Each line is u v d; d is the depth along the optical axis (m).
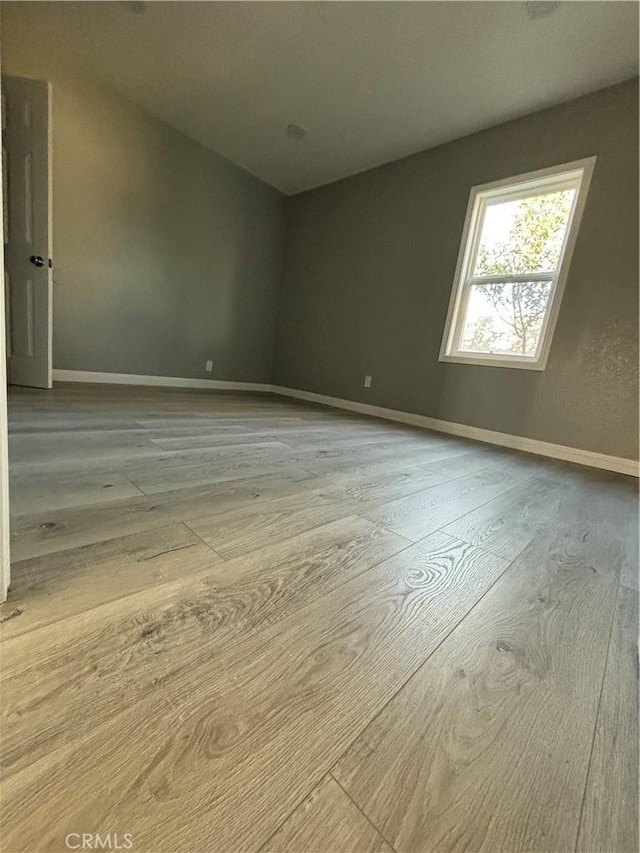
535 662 0.72
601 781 0.51
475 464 2.30
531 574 1.05
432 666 0.68
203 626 0.69
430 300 3.59
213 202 4.14
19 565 0.79
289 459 1.88
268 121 3.45
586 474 2.38
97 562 0.83
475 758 0.52
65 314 3.36
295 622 0.74
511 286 3.12
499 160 3.10
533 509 1.59
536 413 2.95
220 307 4.46
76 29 2.67
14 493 1.13
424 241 3.62
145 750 0.47
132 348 3.82
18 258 2.79
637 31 2.14
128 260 3.64
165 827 0.40
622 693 0.66
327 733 0.53
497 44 2.36
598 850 0.43
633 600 0.97
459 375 3.40
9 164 2.68
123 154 3.43
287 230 4.91
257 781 0.46
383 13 2.25
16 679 0.54
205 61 2.84
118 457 1.55
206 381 4.50
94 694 0.53
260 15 2.39
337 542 1.08
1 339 0.62
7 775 0.43
